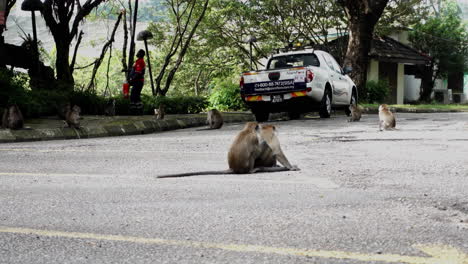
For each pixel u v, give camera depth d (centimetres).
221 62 3491
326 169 627
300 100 1650
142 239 339
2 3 1825
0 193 504
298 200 453
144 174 616
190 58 3422
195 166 680
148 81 3981
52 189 522
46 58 2217
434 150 792
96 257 304
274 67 1811
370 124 1405
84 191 510
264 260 295
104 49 2333
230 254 306
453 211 407
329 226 367
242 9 3180
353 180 550
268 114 1803
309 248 316
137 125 1384
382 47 3600
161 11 3600
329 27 3225
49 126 1296
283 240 334
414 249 312
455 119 1630
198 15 3234
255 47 3272
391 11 3334
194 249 317
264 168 608
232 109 2370
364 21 2677
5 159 770
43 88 1903
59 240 339
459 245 320
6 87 1490
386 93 3039
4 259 303
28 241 338
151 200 461
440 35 4309
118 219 395
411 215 396
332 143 929
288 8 3173
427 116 1881
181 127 1577
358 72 2709
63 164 712
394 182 536
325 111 1748
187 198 468
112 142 1039
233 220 387
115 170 653
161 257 303
